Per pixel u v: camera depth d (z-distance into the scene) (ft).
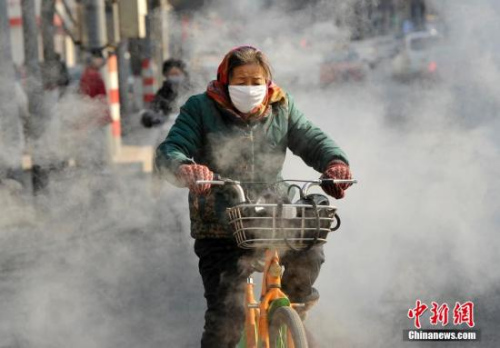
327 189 38.65
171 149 38.81
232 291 40.32
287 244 35.47
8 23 100.53
